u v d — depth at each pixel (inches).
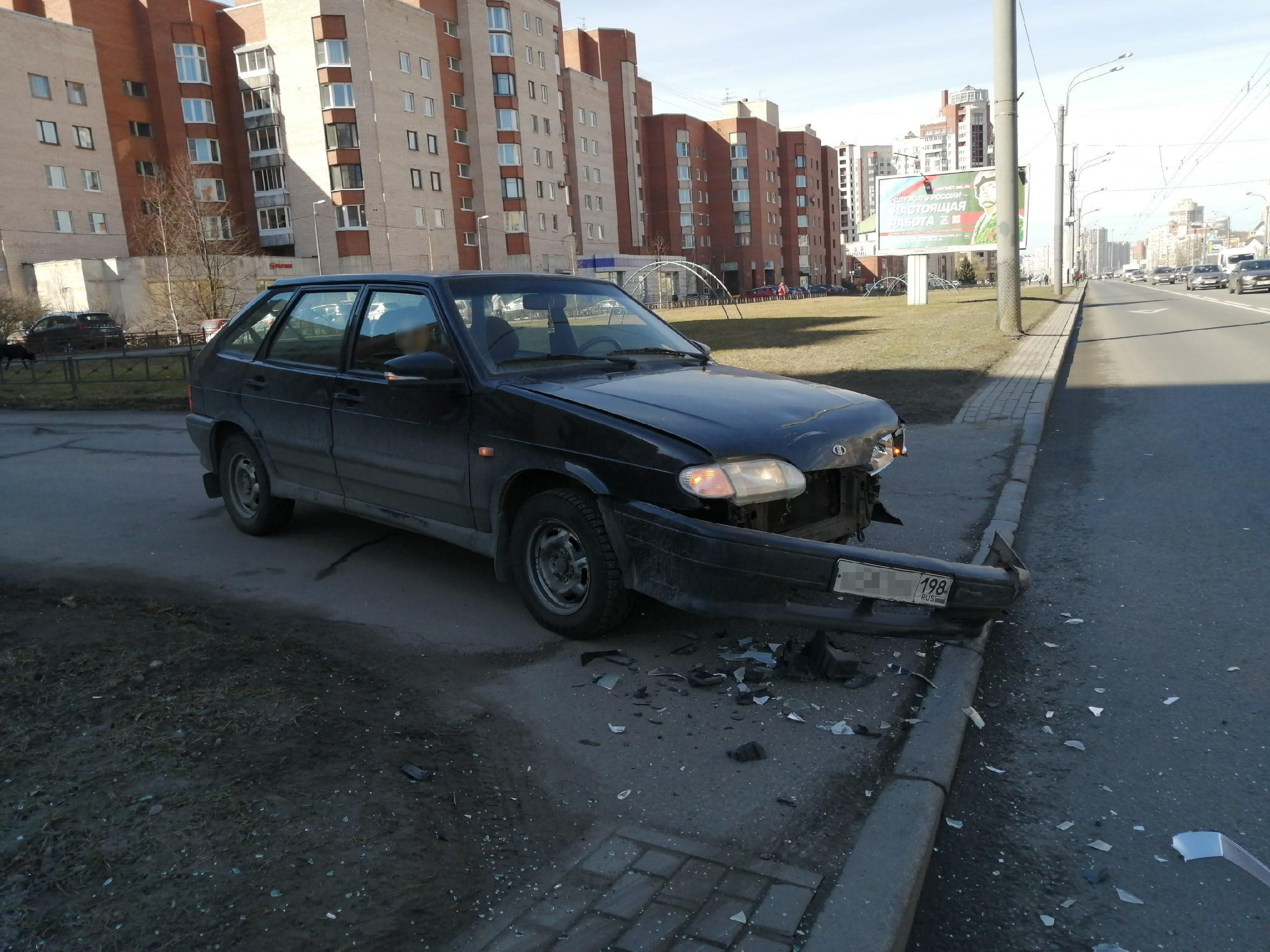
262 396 222.8
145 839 101.4
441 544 229.5
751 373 189.6
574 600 164.2
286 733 126.7
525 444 162.4
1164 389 472.1
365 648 161.9
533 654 159.2
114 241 2177.7
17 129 1973.4
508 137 2738.7
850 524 166.1
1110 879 99.3
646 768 120.6
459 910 92.0
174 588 197.9
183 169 1845.5
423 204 2527.1
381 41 2362.2
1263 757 121.6
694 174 3949.3
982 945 90.4
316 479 213.5
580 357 183.9
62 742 122.5
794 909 91.3
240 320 239.1
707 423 149.6
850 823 107.0
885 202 1646.2
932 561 142.2
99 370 848.9
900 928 88.4
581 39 3467.0
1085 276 4180.6
